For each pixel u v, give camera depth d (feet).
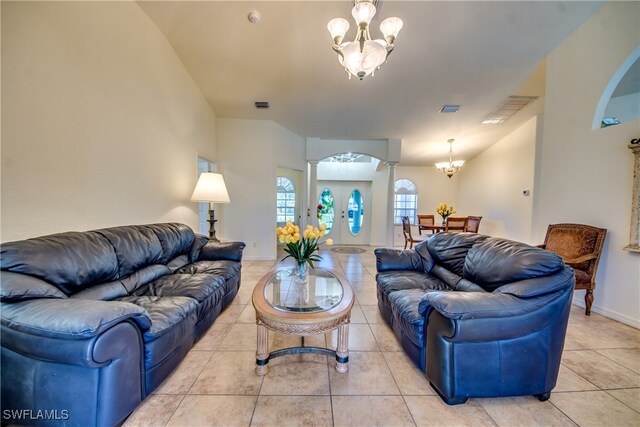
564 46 9.45
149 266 7.37
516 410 4.60
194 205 12.62
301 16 8.70
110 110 7.14
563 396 4.92
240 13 8.62
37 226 5.22
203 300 6.59
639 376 5.46
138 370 4.39
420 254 9.04
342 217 23.57
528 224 15.65
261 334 5.41
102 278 5.66
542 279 4.79
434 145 19.07
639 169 7.34
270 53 10.43
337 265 15.55
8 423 3.85
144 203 8.73
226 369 5.60
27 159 5.00
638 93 11.94
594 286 8.23
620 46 7.86
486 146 19.26
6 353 3.82
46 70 5.31
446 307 4.44
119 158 7.52
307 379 5.31
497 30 9.06
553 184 9.89
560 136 9.62
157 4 8.25
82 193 6.28
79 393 3.76
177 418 4.32
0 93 4.51
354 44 6.40
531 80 11.62
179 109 10.95
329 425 4.23
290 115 15.24
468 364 4.57
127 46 7.77
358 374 5.48
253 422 4.26
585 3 8.13
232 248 9.92
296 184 20.80
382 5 8.13
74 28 5.96
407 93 12.78
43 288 4.17
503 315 4.42
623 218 7.79
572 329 7.40
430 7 8.23
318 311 5.25
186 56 10.70
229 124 15.69
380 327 7.55
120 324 4.00
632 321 7.57
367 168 22.89
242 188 15.88
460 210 23.29
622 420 4.41
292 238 6.72
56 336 3.53
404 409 4.58
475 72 11.17
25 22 4.89
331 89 12.67
